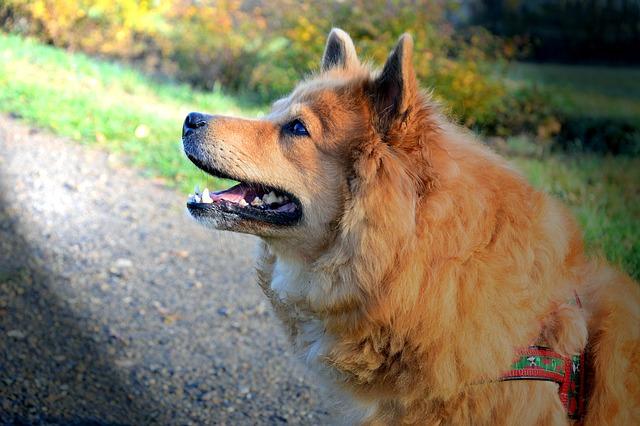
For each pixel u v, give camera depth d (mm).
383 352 700
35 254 1420
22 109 2203
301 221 753
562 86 3023
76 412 975
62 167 1872
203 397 1054
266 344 1213
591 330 693
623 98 2961
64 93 2432
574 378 680
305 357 770
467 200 667
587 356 688
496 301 659
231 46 3123
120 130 2170
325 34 2938
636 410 683
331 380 747
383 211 683
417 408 697
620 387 678
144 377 1085
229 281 1424
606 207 1660
